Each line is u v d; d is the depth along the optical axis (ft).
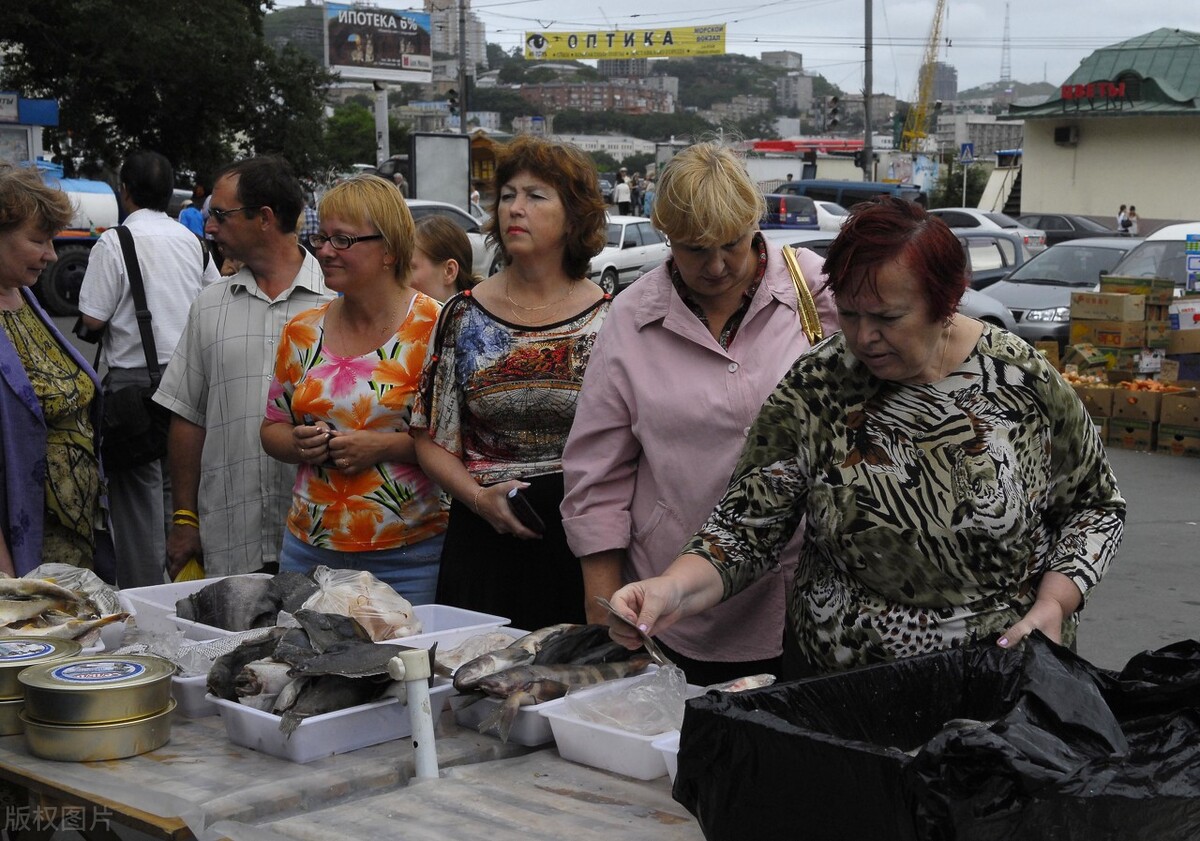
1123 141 120.37
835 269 6.50
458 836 5.79
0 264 11.43
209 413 12.73
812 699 6.07
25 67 83.41
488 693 7.23
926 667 6.44
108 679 7.05
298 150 93.40
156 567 16.22
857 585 7.15
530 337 10.53
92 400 12.24
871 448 6.93
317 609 8.52
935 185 203.92
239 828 5.85
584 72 635.25
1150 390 34.47
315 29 398.83
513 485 10.14
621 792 6.48
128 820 6.23
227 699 7.37
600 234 10.77
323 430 10.77
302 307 12.77
